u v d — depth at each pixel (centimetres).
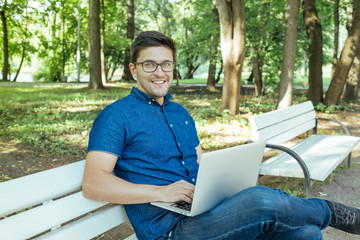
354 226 192
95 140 174
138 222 181
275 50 1155
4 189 146
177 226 176
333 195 374
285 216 160
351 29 1012
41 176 161
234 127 737
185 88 2097
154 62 196
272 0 1138
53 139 588
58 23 3250
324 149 396
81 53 3184
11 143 559
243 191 168
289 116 436
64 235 161
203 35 1759
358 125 820
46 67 3497
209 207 175
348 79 1352
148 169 189
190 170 204
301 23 1455
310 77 1076
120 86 1955
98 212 181
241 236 162
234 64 877
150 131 191
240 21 847
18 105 977
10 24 2972
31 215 150
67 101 1114
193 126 226
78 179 175
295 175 307
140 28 3306
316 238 173
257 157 199
